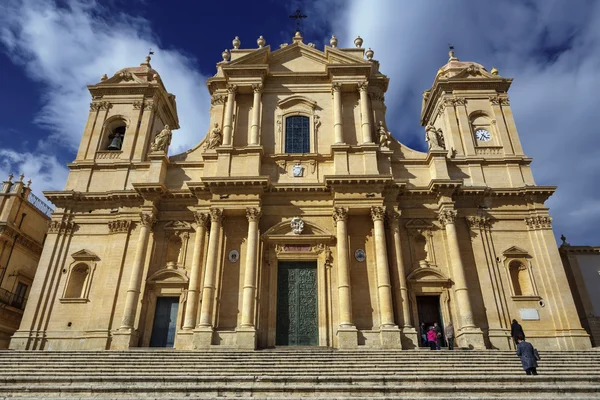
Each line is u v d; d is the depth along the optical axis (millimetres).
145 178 26625
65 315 23344
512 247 24188
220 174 25156
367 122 26547
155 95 29703
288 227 24375
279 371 15062
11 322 29453
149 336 22797
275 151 26859
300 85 28672
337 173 24984
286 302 23391
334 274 23531
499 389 11000
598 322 28172
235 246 24141
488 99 28922
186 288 23719
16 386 11242
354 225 24453
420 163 26531
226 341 21500
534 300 23094
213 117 28031
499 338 22078
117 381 12133
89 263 24609
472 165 26469
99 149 28000
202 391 10914
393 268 23188
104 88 29500
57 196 25781
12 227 29734
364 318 22375
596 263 29891
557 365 16047
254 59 28641
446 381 12047
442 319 22906
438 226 24891
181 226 25156
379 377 12070
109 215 25703
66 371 14922
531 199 25266
